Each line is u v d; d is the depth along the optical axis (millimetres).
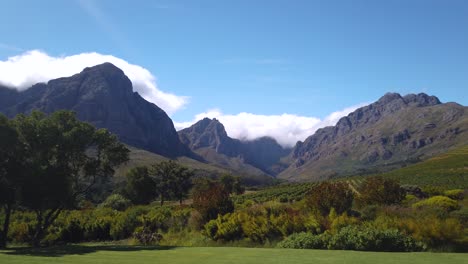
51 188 26672
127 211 38906
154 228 30891
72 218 36062
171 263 14445
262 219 23469
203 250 19000
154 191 74938
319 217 22391
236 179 88375
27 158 27625
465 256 15438
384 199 28906
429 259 14570
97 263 14719
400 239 18469
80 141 28703
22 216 39688
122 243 28453
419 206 25078
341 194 24969
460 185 73625
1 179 25797
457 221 19688
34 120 28000
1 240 27516
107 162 31844
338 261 14250
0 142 25344
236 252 17594
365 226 20219
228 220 24984
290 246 20062
